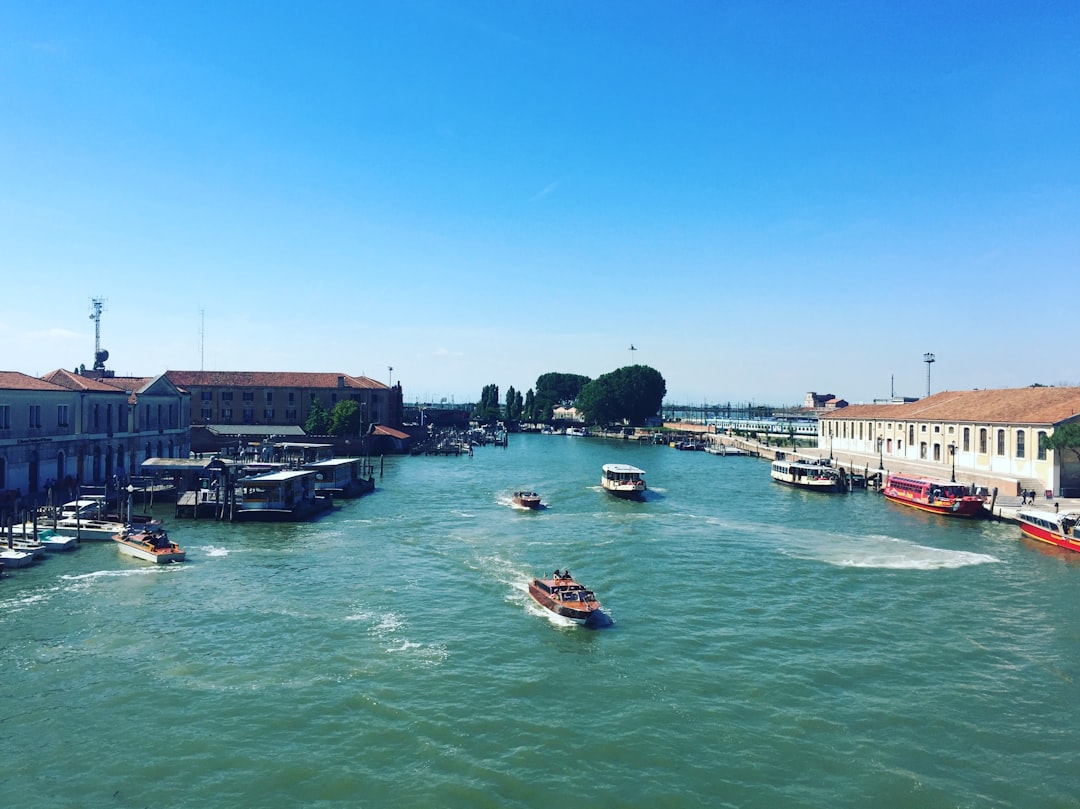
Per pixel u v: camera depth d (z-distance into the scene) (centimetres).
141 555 5597
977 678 3450
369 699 3191
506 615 4334
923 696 3259
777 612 4419
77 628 4019
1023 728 2977
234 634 3959
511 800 2472
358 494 9569
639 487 9144
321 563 5566
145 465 8488
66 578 5047
